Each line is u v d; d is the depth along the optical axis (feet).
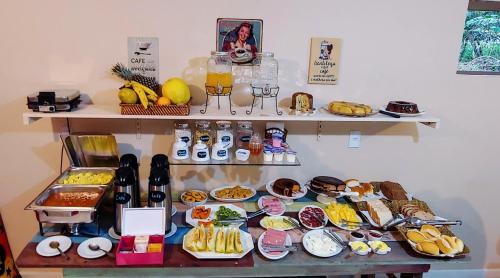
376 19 6.77
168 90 5.94
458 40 7.02
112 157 6.84
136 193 5.89
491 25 7.02
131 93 5.85
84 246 5.37
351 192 6.95
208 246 5.41
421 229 6.06
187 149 6.23
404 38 6.91
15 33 6.31
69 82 6.62
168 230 5.82
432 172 7.77
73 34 6.40
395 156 7.62
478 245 8.32
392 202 6.88
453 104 7.37
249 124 6.79
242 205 6.86
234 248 5.39
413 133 7.49
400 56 7.00
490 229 8.23
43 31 6.35
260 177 7.52
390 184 7.30
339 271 5.51
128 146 7.04
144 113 5.93
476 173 7.84
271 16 6.60
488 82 7.30
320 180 7.05
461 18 6.91
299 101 6.56
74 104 6.17
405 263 5.48
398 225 6.16
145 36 6.51
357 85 7.07
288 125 7.20
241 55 6.71
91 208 5.42
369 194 7.19
